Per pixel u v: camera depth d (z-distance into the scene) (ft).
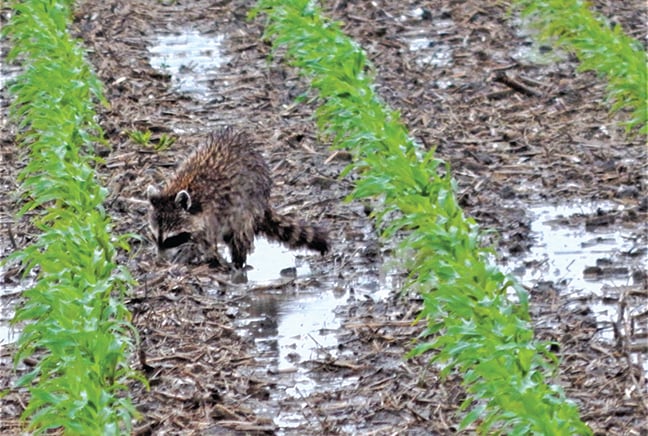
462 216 44.19
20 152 58.44
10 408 37.06
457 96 65.57
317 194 53.72
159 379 38.40
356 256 47.80
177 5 84.74
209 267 47.14
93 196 47.19
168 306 43.45
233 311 43.42
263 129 61.62
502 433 34.68
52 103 57.11
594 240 48.49
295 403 36.83
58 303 37.76
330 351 40.14
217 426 35.50
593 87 66.28
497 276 38.93
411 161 50.67
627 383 37.27
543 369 37.81
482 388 33.24
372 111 56.13
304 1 71.26
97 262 41.06
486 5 82.43
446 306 39.17
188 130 61.93
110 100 65.92
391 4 83.05
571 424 31.94
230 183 47.14
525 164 56.34
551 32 74.49
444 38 75.87
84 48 74.49
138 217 51.24
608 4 81.35
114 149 59.21
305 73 65.51
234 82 68.74
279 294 44.80
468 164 56.18
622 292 43.45
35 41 74.08
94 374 34.73
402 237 49.34
